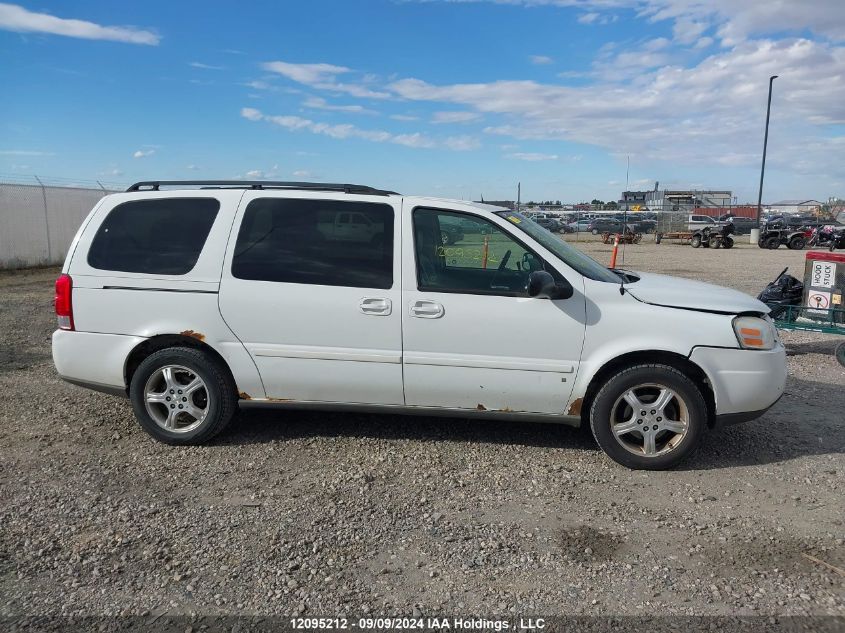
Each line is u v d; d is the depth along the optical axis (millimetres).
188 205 4883
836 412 5895
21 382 6547
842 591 3168
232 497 4098
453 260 4684
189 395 4840
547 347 4504
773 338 4586
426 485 4297
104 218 4938
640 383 4488
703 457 4820
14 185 17328
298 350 4676
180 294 4734
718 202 57531
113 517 3822
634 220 45094
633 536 3686
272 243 4746
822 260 7895
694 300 4559
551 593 3145
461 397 4641
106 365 4848
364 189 4902
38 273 16922
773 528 3787
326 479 4363
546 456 4801
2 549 3475
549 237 5059
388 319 4578
